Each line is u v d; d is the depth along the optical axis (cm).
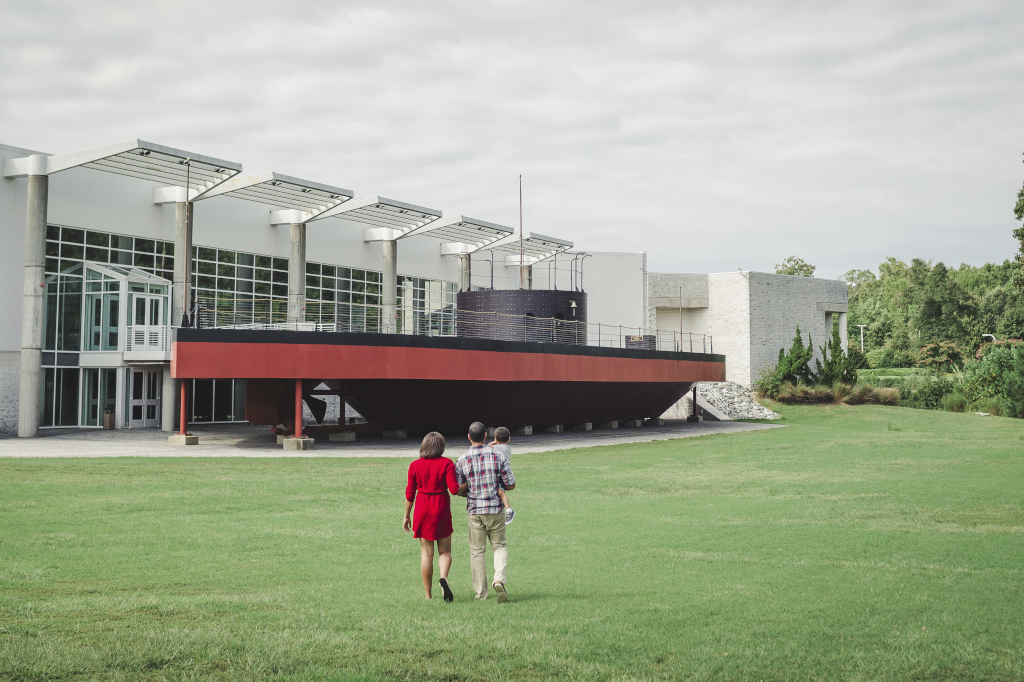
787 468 2545
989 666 686
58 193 3556
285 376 2944
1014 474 2362
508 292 4022
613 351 4134
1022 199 5119
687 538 1362
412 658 689
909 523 1535
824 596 923
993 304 10619
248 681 633
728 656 704
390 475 2227
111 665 653
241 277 4250
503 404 3756
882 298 13612
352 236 4800
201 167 3425
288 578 1023
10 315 3406
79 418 3725
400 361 3138
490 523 912
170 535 1314
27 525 1355
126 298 3656
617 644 729
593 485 2131
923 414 5619
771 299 6750
